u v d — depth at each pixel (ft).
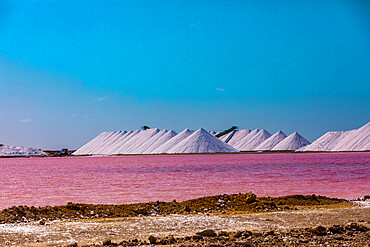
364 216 88.74
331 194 150.51
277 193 156.76
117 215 97.55
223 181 221.66
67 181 242.17
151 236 62.69
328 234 66.74
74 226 78.74
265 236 65.51
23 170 402.31
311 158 590.96
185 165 439.63
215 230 73.67
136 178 258.57
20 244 62.80
